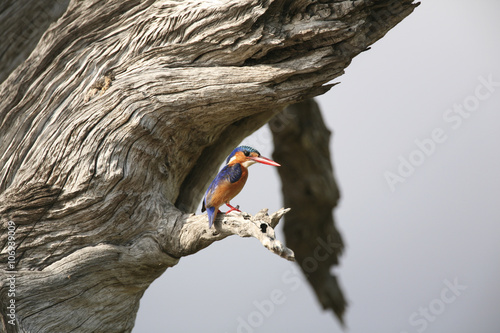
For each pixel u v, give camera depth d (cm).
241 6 1020
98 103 1098
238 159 923
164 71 1085
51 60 1156
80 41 1149
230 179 912
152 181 1116
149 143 1098
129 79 1096
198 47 1072
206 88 1060
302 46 1048
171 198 1181
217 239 989
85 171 1073
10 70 1288
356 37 1047
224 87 1055
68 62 1145
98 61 1131
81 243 1101
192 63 1092
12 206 1096
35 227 1098
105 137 1086
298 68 1038
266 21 1033
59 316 1086
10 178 1130
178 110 1082
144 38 1109
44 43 1158
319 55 1039
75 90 1128
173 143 1127
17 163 1127
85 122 1091
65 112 1116
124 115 1078
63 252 1102
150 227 1098
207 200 938
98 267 1086
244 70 1058
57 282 1070
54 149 1097
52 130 1113
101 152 1082
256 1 1016
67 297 1086
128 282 1134
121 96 1085
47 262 1107
